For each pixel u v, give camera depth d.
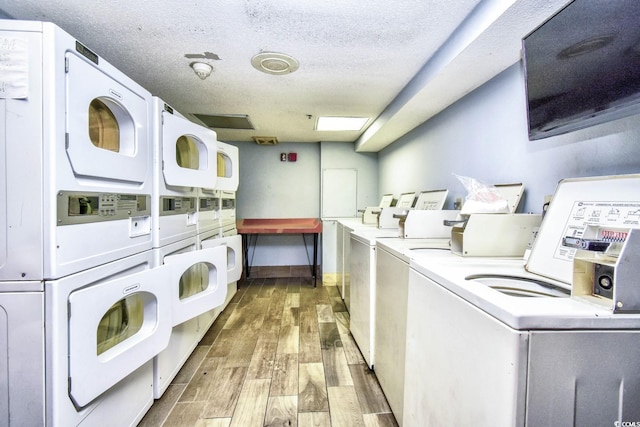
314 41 1.66
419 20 1.45
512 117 1.61
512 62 1.58
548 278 0.98
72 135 0.96
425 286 1.06
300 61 1.91
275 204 4.59
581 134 1.22
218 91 2.44
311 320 2.79
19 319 0.90
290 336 2.44
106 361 1.09
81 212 1.02
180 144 1.98
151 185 1.51
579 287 0.70
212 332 2.52
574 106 1.01
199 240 2.16
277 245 4.61
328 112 2.99
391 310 1.51
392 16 1.42
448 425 0.87
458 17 1.42
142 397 1.45
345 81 2.22
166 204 1.65
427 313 1.03
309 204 4.62
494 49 1.44
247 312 2.99
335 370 1.93
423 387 1.05
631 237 0.63
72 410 0.97
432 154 2.61
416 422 1.11
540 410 0.62
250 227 3.88
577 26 0.97
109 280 1.17
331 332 2.52
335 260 4.17
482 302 0.72
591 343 0.62
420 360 1.08
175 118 1.68
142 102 1.41
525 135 1.53
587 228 0.92
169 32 1.59
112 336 1.26
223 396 1.67
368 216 3.37
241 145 4.54
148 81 2.25
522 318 0.61
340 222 3.58
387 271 1.59
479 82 1.85
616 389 0.63
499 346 0.66
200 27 1.54
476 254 1.30
